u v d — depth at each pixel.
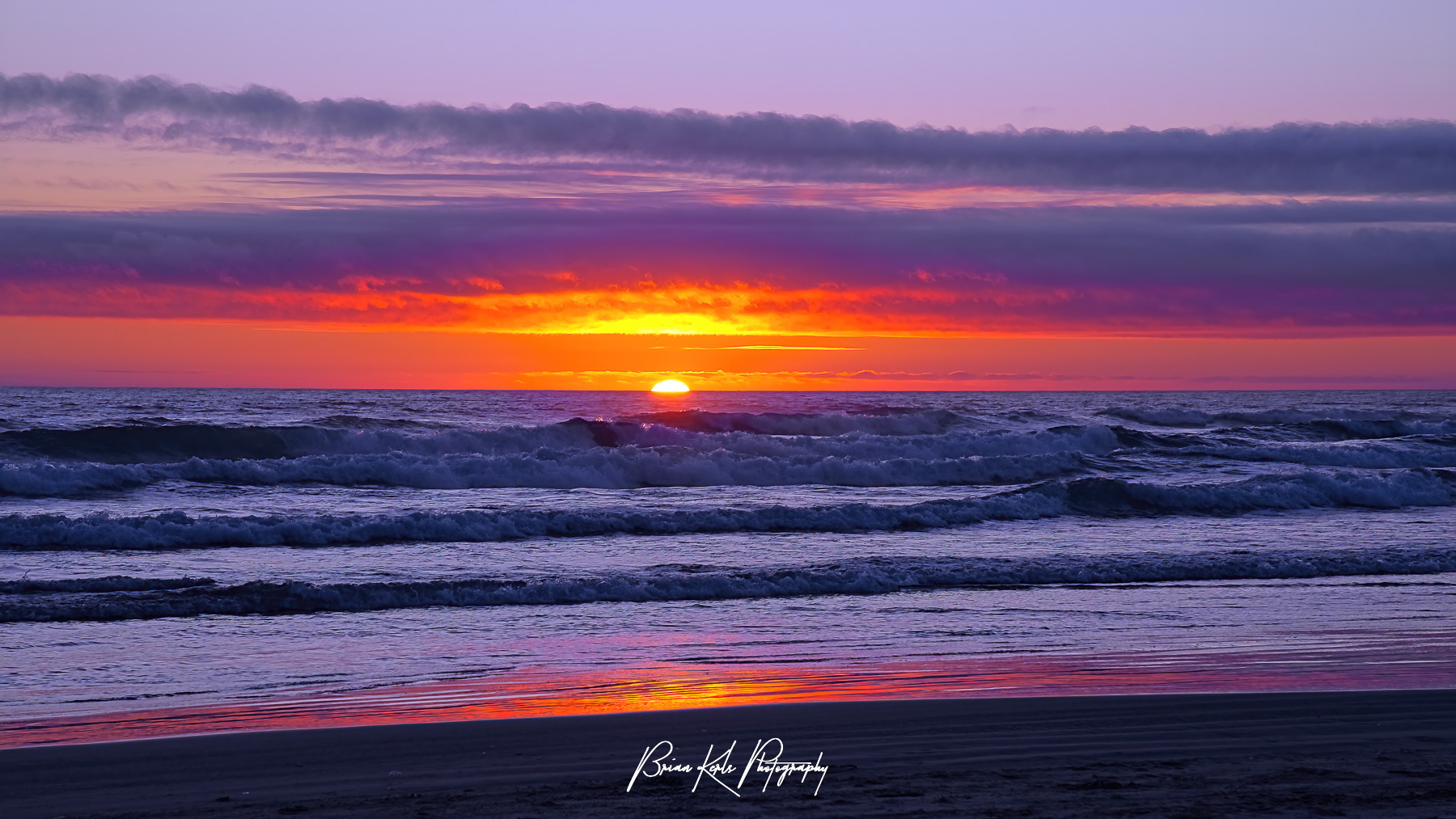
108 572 14.55
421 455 27.97
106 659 10.18
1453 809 5.75
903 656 10.43
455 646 10.89
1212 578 15.29
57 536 16.55
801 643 11.09
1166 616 12.54
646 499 24.30
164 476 24.59
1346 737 7.39
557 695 8.93
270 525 17.42
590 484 27.09
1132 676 9.55
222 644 10.88
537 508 21.95
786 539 18.47
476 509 21.89
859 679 9.45
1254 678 9.43
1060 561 15.95
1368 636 11.37
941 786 6.27
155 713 8.33
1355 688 9.03
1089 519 21.75
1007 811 5.77
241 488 24.33
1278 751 7.02
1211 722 7.80
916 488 27.45
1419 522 21.84
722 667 9.99
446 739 7.51
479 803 6.07
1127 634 11.53
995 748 7.16
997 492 26.47
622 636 11.38
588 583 13.76
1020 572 15.09
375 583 13.60
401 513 20.56
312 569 15.05
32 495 22.66
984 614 12.68
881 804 5.92
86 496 22.80
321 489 24.75
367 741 7.45
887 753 7.06
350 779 6.62
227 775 6.71
